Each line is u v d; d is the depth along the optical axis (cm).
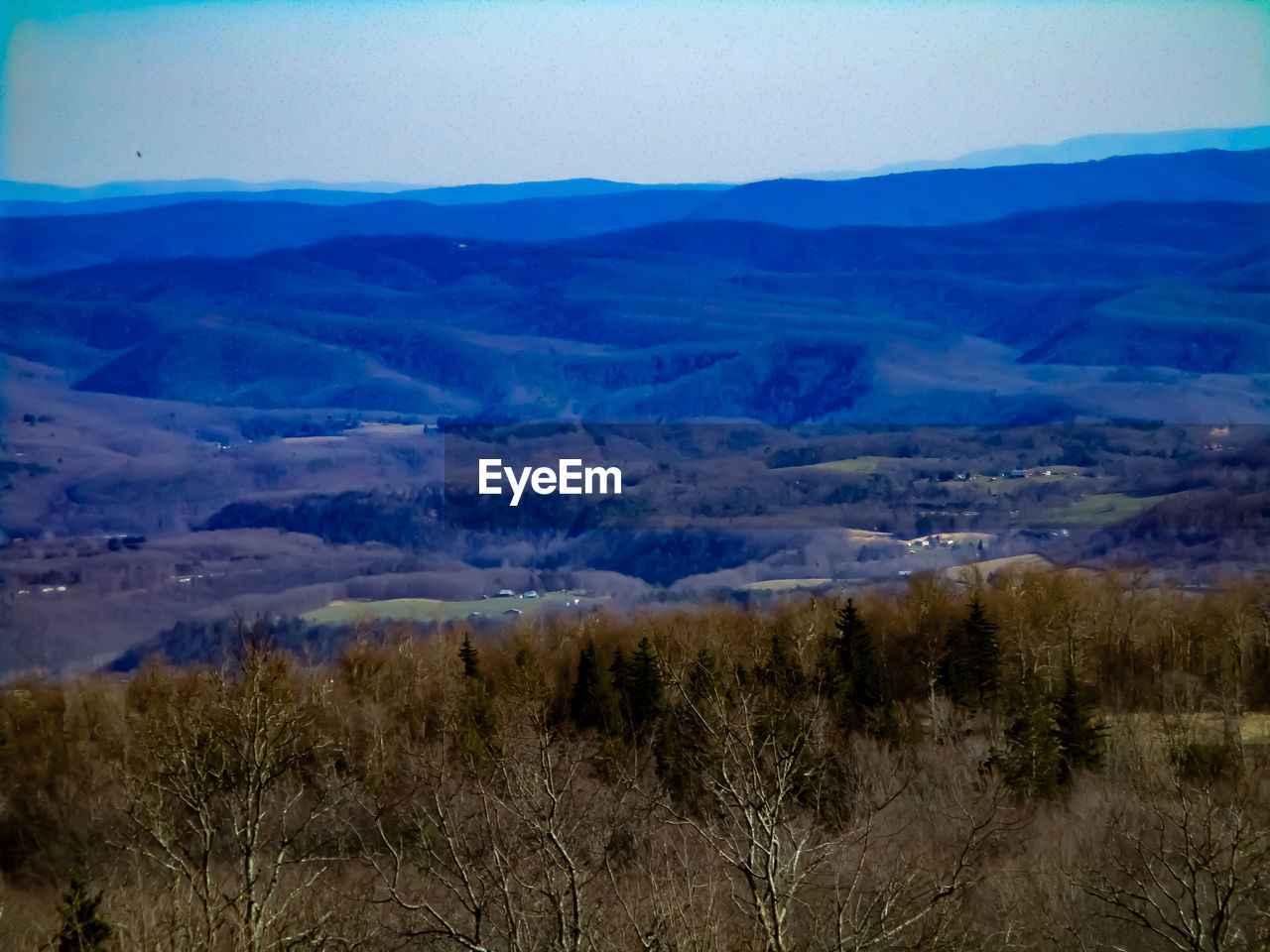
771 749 1212
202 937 1140
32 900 1941
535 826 1118
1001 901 1588
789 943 1048
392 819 1384
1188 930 1290
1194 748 2327
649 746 1522
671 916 1123
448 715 1809
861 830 1268
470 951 1086
